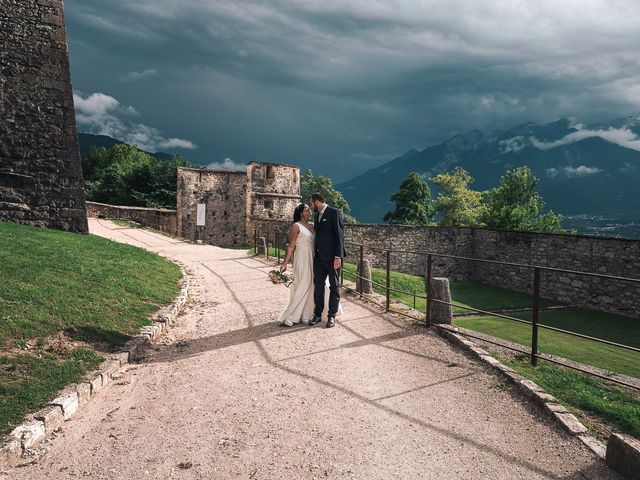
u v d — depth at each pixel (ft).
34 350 16.14
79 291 23.48
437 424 12.63
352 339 20.99
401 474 10.18
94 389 14.92
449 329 21.20
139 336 20.30
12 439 10.91
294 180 120.47
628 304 65.36
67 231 50.24
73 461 10.79
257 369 17.31
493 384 15.40
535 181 145.79
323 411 13.52
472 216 186.50
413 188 168.86
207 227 117.60
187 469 10.43
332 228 23.16
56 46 50.83
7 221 46.75
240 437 11.98
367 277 31.73
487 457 10.89
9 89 48.37
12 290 20.39
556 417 12.60
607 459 10.41
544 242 79.77
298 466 10.54
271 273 24.11
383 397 14.51
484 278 94.43
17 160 48.49
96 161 216.13
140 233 86.28
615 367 33.96
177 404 14.21
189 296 32.76
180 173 114.21
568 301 74.38
